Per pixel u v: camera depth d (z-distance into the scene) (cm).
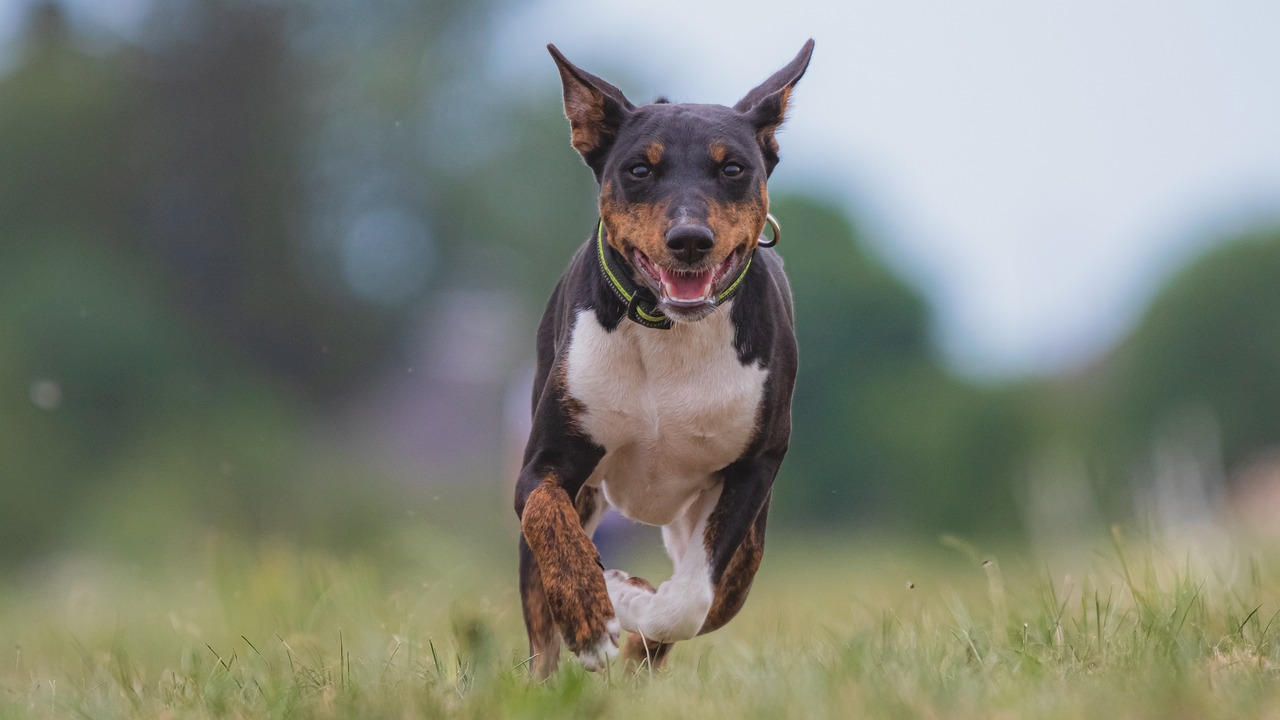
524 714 402
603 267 507
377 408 2822
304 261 2878
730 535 510
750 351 507
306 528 2036
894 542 2292
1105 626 509
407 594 680
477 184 2878
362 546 1315
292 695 442
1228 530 891
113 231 2848
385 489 2297
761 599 927
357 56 2933
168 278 2836
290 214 2884
